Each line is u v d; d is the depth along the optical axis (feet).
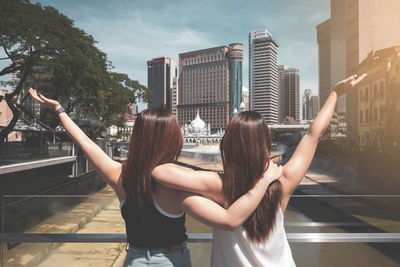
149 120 3.94
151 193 3.77
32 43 52.01
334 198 8.46
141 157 3.86
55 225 10.37
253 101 496.64
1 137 59.16
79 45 66.95
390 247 5.37
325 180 52.13
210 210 3.38
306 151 4.00
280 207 3.72
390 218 8.27
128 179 3.92
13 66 62.18
